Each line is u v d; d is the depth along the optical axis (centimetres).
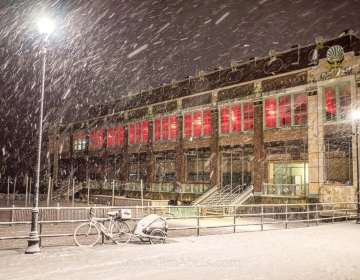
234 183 3209
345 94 2488
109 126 4762
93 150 5059
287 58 2847
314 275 786
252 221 2339
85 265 854
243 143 3105
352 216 2195
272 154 2956
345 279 755
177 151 3684
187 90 3650
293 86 2786
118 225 1227
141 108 4209
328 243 1260
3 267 827
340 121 2486
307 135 2666
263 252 1067
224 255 1009
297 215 2600
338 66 2527
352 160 2384
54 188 5775
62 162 5744
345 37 2517
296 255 1025
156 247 1135
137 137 4272
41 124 1123
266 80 2975
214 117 3350
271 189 2917
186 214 2766
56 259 923
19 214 2091
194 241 1292
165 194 3741
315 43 2683
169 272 794
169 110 3838
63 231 1716
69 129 5631
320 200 2525
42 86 1145
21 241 1432
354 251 1102
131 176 4316
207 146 3412
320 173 2553
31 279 721
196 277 751
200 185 3425
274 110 2917
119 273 777
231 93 3238
